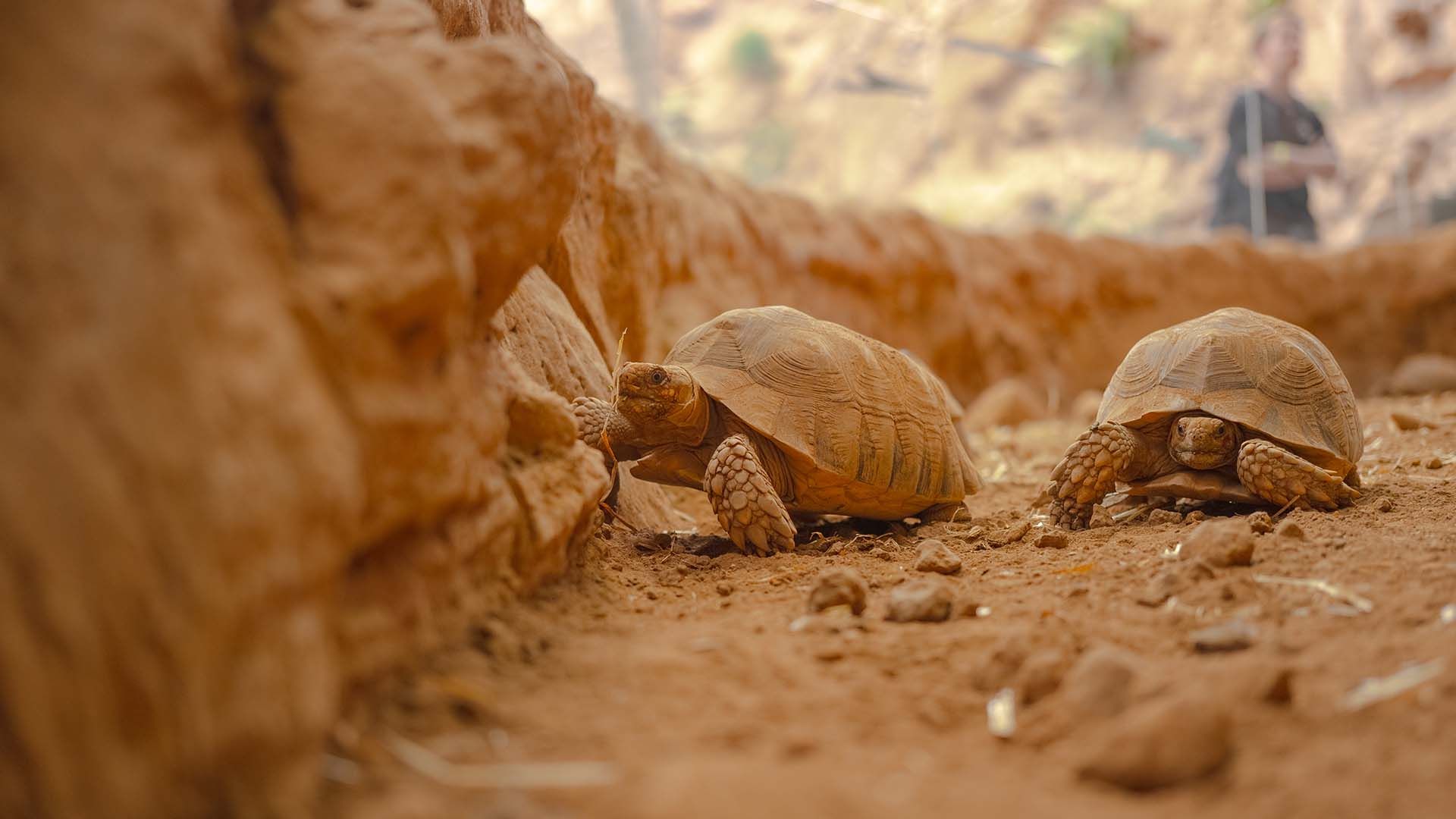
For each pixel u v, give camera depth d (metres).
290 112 2.00
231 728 1.55
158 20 1.67
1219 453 4.28
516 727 2.09
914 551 3.94
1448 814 1.73
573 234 5.74
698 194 9.96
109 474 1.45
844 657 2.56
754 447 3.98
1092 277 14.33
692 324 8.30
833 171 18.31
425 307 2.11
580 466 3.17
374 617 2.08
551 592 3.01
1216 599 2.87
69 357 1.46
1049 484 4.43
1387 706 2.11
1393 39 25.17
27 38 1.55
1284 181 15.95
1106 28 25.36
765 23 18.97
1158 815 1.82
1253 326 4.71
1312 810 1.79
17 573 1.36
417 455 2.16
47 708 1.36
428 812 1.71
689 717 2.17
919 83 18.56
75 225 1.51
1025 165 25.28
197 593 1.51
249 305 1.70
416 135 2.09
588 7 13.51
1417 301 14.97
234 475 1.58
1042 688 2.29
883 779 1.92
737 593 3.30
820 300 11.66
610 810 1.74
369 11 2.32
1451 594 2.74
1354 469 4.66
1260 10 25.45
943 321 12.97
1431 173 23.62
